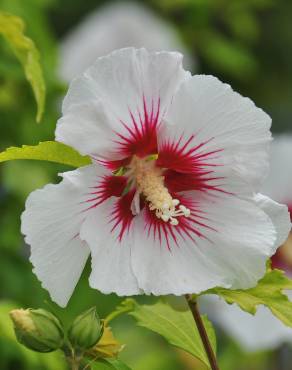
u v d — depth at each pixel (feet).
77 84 1.78
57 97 2.93
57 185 1.77
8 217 2.93
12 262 2.90
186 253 1.83
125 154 1.85
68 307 2.88
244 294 1.88
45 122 2.93
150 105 1.82
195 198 1.85
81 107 1.77
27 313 1.85
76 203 1.79
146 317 2.00
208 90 1.80
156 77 1.80
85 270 2.91
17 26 2.17
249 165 1.81
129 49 1.79
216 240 1.83
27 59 2.18
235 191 1.83
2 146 2.94
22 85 2.93
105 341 1.88
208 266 1.82
